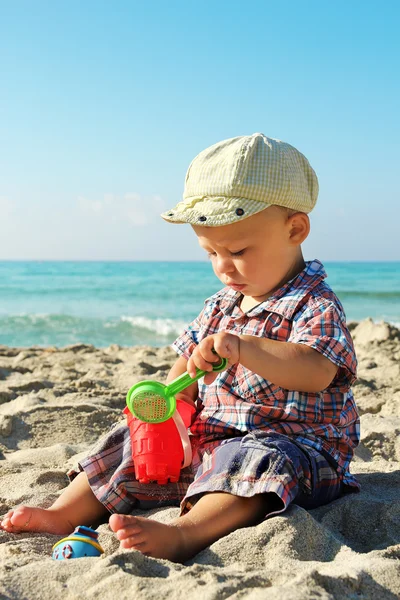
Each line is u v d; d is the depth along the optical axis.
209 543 1.80
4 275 41.22
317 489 2.05
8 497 2.42
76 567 1.58
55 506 2.12
